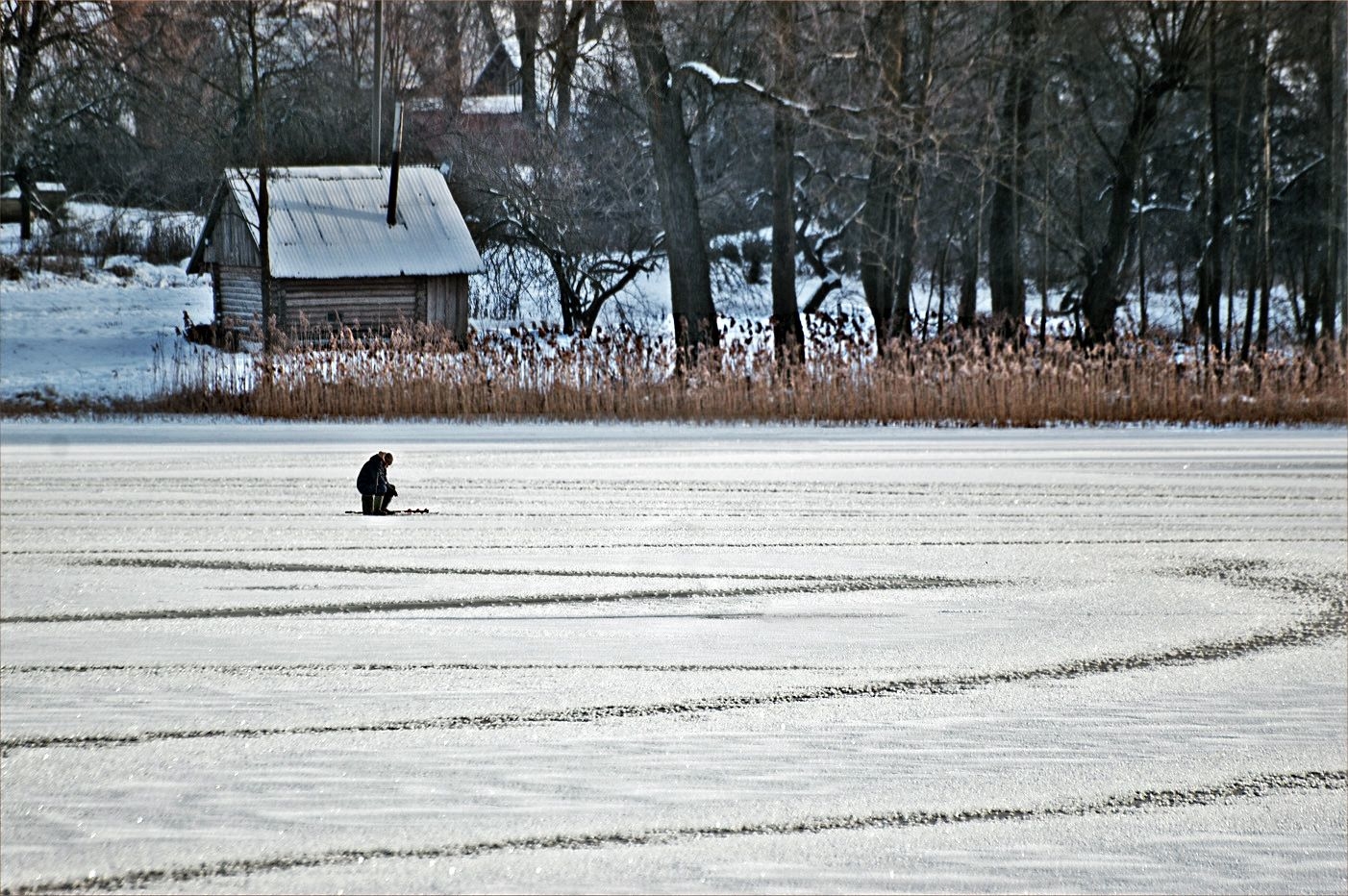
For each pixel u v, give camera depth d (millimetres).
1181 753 19422
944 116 98812
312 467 48688
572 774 18422
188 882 15195
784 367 73562
